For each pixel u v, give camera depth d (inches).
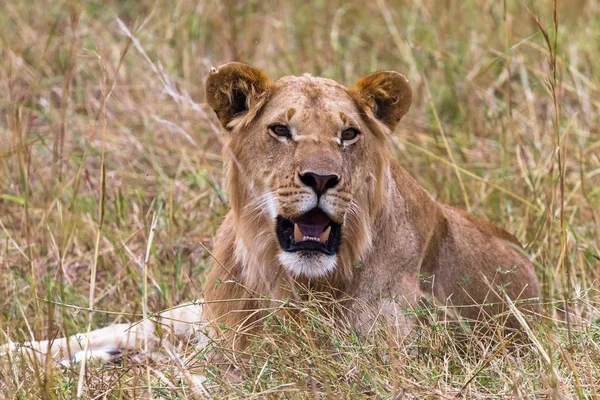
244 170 339.6
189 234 462.6
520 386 303.9
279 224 327.6
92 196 483.2
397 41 608.4
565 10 659.4
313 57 627.5
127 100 578.9
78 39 617.9
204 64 603.8
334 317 339.6
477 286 380.2
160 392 312.2
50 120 562.3
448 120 583.2
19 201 460.8
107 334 389.4
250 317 345.4
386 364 320.2
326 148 319.9
